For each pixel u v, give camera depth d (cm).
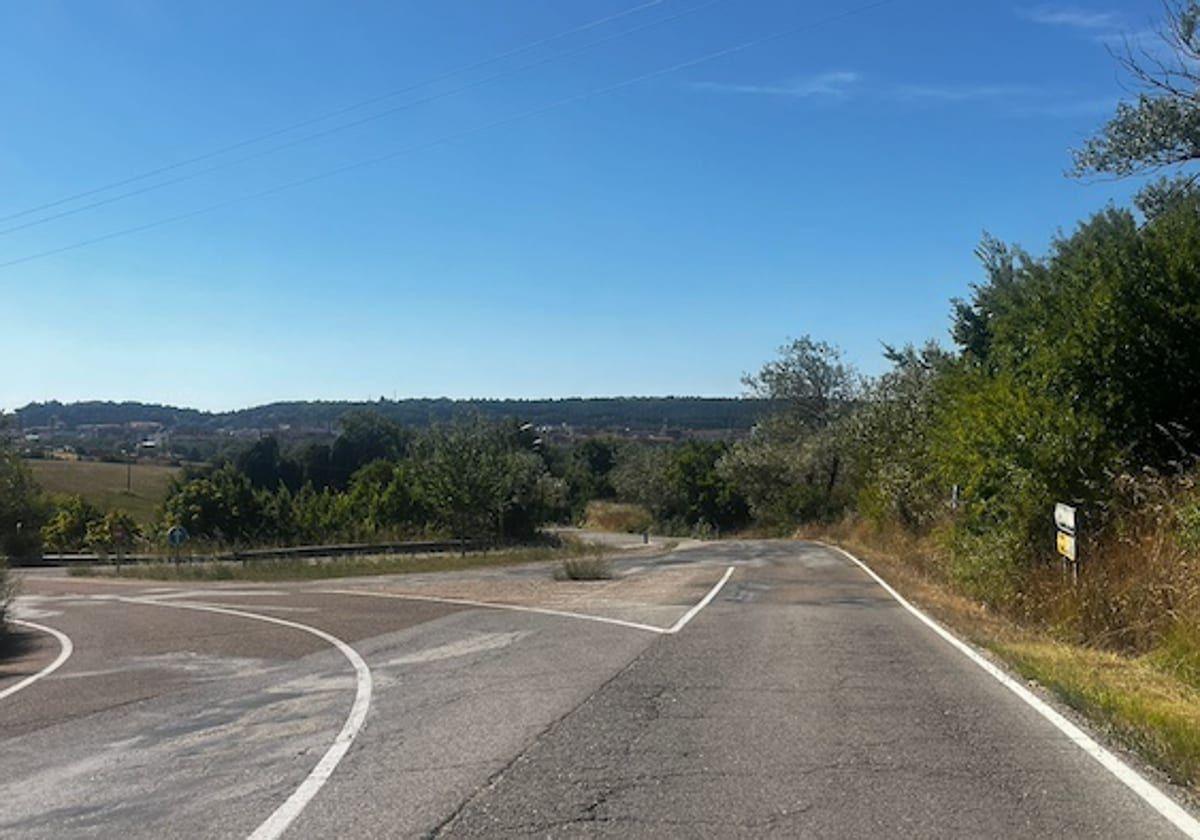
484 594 2309
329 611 2020
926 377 3997
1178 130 1756
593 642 1397
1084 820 609
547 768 738
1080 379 1816
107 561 4691
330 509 6141
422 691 1071
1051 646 1324
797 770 725
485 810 640
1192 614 1191
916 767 730
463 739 838
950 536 2238
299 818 632
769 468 6888
